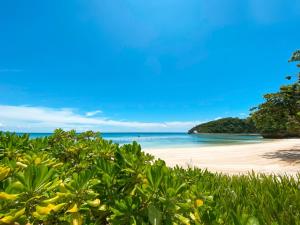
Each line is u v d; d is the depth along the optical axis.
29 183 1.48
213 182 3.38
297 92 18.61
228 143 38.75
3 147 3.12
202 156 16.91
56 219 1.58
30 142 3.66
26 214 1.44
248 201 2.73
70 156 3.70
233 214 1.44
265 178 4.04
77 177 1.68
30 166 1.50
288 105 19.28
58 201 1.58
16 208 1.40
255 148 22.77
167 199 1.64
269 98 20.11
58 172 2.30
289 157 14.77
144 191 1.73
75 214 1.52
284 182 3.62
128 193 1.95
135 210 1.68
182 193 1.91
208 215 1.49
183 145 34.56
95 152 3.40
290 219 2.30
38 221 1.57
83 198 1.62
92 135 5.37
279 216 2.42
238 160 14.45
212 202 1.93
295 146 23.95
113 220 1.64
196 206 1.78
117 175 2.06
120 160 2.15
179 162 13.59
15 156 2.98
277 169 10.52
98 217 1.91
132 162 2.07
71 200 1.60
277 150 19.88
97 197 1.88
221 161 14.10
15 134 3.63
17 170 2.04
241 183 3.59
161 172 1.75
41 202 1.44
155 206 1.67
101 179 1.97
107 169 2.02
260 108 20.69
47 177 1.52
